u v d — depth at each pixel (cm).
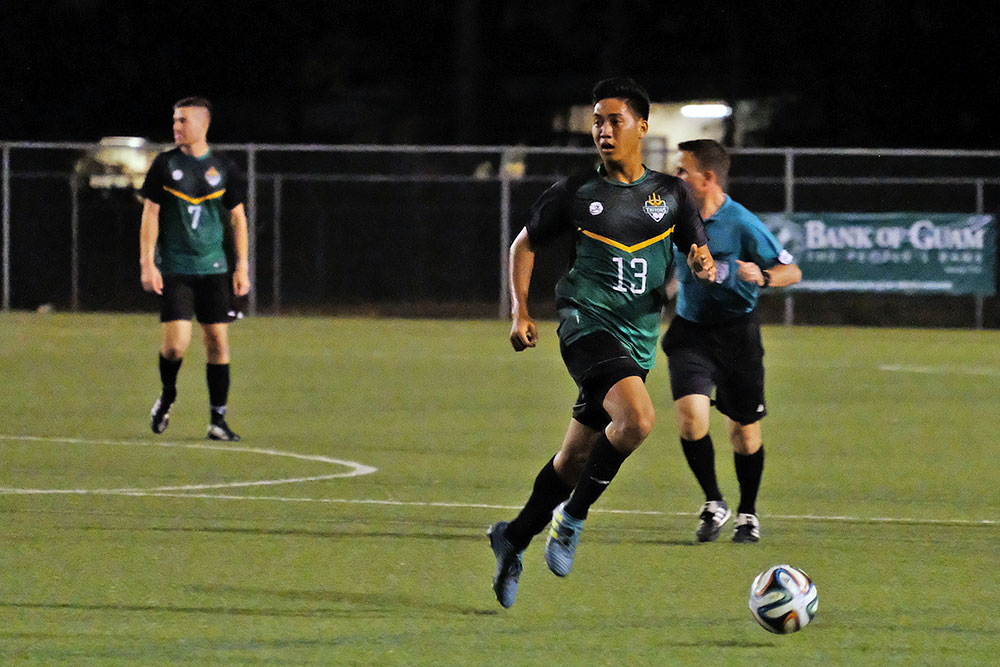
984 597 2608
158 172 4462
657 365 7638
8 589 2569
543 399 5984
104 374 6738
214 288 4556
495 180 10519
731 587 2659
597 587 2650
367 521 3281
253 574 2712
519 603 2514
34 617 2370
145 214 4481
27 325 9612
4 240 10562
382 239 11006
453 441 4712
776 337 9538
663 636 2297
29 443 4525
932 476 4103
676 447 4669
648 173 2528
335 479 3894
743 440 3119
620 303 2491
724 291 3056
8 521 3228
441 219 11006
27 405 5559
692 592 2614
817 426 5247
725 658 2170
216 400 4638
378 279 11012
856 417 5516
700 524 3091
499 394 6147
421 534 3136
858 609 2506
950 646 2259
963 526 3328
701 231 2536
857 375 7162
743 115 13850
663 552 2986
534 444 4659
